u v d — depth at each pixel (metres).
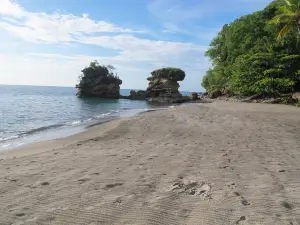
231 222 3.31
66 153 7.91
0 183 5.00
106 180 5.09
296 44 36.34
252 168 5.75
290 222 3.27
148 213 3.62
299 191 4.31
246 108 25.53
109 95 75.12
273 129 12.17
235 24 52.84
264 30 44.19
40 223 3.38
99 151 8.12
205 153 7.41
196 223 3.32
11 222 3.41
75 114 26.69
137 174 5.46
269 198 4.02
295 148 7.98
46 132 14.53
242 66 40.41
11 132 14.69
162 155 7.27
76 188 4.66
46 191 4.53
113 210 3.73
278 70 34.81
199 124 14.48
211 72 62.19
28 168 6.15
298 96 32.94
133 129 13.27
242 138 9.88
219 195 4.18
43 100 55.03
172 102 56.59
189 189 4.51
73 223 3.37
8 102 43.25
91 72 75.56
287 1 34.22
